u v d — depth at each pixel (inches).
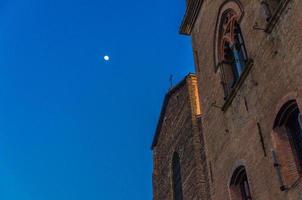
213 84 842.8
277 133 606.5
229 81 797.9
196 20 984.9
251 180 643.5
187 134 1095.0
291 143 592.4
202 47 928.3
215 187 765.3
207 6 922.7
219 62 826.8
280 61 613.3
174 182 1145.4
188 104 1132.5
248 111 686.5
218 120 792.3
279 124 609.0
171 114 1241.4
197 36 968.9
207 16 916.6
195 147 1023.0
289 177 571.2
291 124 599.8
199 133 1049.5
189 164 1040.8
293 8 596.7
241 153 689.0
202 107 882.8
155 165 1294.3
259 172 625.9
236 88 728.3
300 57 566.3
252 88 682.8
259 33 681.6
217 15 858.1
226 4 826.2
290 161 581.3
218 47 846.5
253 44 697.0
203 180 965.8
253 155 650.2
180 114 1174.3
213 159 791.1
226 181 725.3
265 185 605.6
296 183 541.6
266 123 629.0
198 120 1077.1
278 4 636.1
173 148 1179.3
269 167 602.5
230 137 735.1
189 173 1028.5
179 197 1086.4
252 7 714.2
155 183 1264.8
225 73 808.9
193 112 1093.8
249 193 676.7
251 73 690.2
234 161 707.4
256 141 647.1
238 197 700.7
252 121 669.3
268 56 647.8
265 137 625.9
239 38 781.9
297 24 583.5
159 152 1290.6
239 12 764.0
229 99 749.9
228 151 735.1
